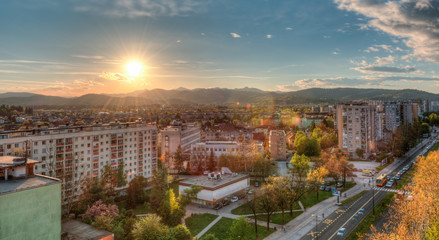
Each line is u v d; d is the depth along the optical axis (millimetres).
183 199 90625
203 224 82875
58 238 40875
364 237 69938
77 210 86500
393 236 54312
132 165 123062
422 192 67188
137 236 61656
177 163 148625
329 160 125375
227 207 98250
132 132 122750
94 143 108375
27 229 37500
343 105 181000
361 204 95188
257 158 133500
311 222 81938
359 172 142375
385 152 176875
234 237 72500
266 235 74562
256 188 119562
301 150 172750
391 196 100750
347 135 178125
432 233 50469
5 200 35344
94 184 96125
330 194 108625
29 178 42281
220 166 143000
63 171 98438
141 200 101625
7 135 85938
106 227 67062
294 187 107500
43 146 93500
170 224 79938
